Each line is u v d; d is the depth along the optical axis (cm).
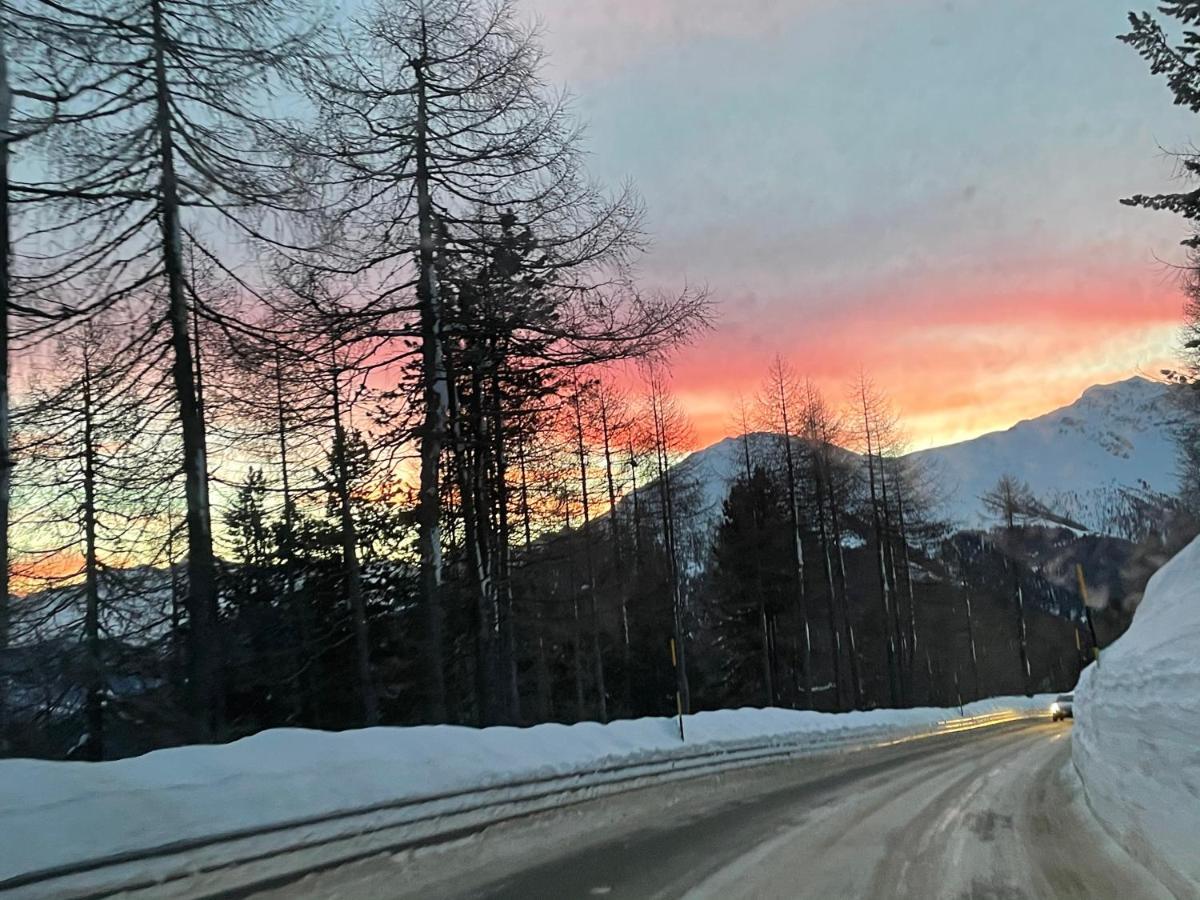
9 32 1017
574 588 3550
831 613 4144
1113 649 1666
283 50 1148
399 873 766
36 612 1349
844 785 1492
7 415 1134
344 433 2273
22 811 590
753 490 4359
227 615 2453
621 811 1173
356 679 2650
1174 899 662
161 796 681
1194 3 1662
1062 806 1172
